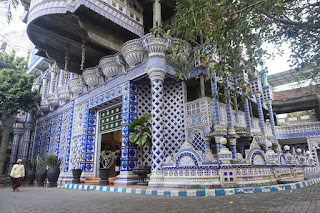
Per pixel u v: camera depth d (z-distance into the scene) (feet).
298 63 13.42
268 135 45.57
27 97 53.36
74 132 44.19
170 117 32.83
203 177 21.58
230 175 21.24
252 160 23.72
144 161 31.40
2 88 50.85
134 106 32.86
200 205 13.56
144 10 39.19
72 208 14.14
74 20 32.17
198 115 30.35
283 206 11.76
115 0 32.37
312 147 48.60
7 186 47.96
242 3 11.75
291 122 68.54
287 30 12.37
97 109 41.45
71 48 38.83
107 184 29.68
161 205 14.11
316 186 21.24
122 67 35.06
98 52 39.70
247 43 13.92
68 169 42.22
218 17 12.29
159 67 29.12
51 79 61.67
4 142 53.11
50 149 53.67
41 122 62.85
